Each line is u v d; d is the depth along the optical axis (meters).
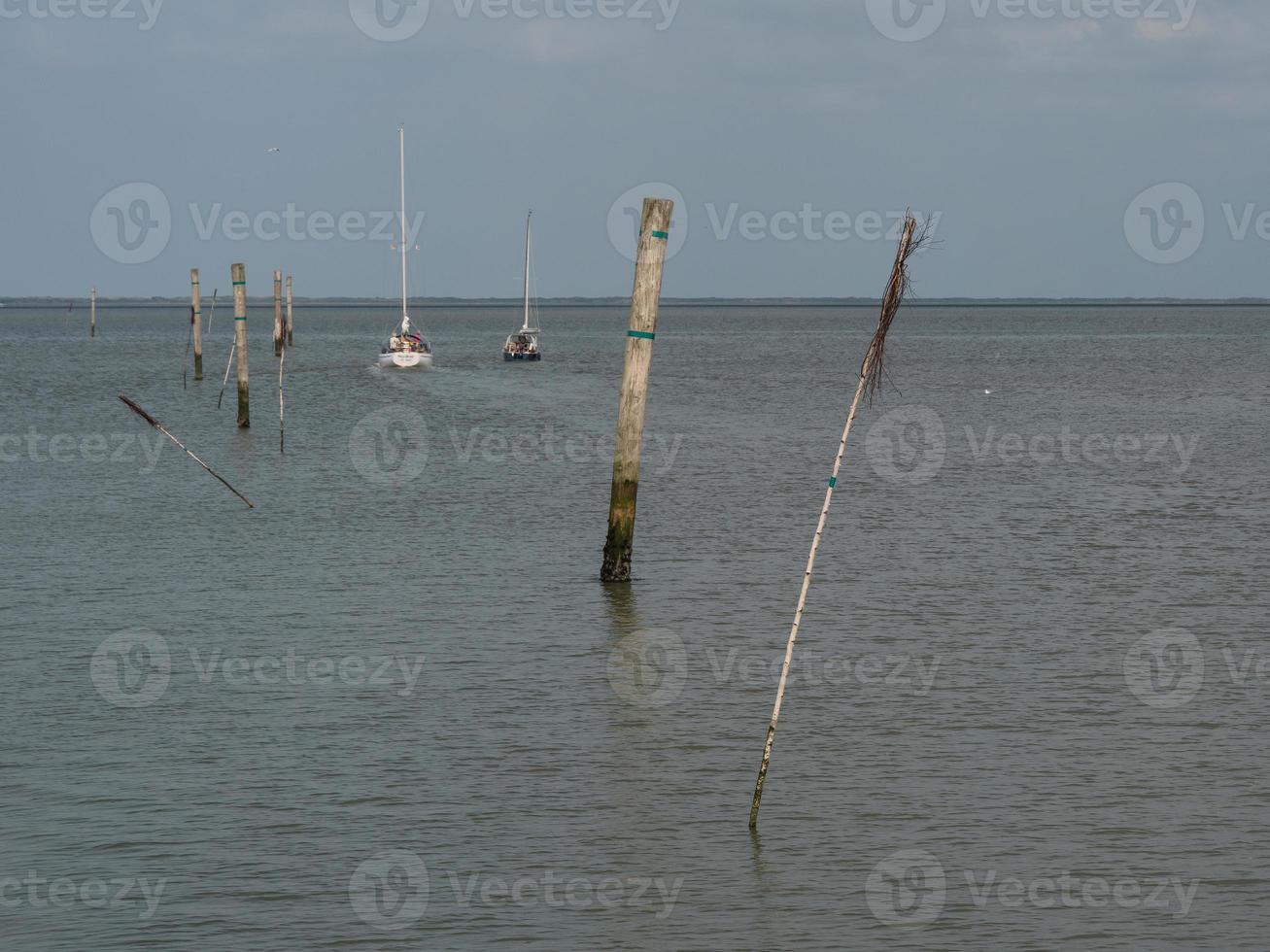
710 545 26.98
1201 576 23.89
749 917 11.26
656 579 23.72
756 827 12.97
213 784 14.02
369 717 16.11
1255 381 80.62
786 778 14.19
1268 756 14.78
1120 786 13.93
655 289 22.61
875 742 15.25
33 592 22.78
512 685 17.41
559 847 12.55
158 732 15.58
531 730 15.67
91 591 22.84
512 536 28.06
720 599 22.12
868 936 10.95
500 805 13.47
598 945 10.84
